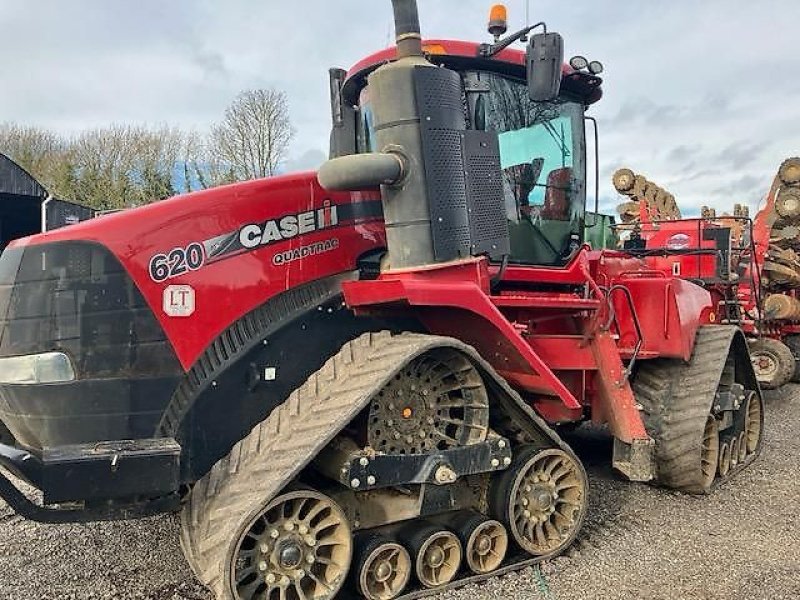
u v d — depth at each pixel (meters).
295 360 3.78
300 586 3.30
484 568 3.86
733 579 3.91
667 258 9.09
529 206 4.81
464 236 3.84
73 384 3.29
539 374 3.88
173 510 3.46
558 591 3.72
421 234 3.71
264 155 28.12
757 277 9.87
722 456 5.73
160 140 29.84
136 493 3.22
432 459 3.59
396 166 3.64
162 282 3.43
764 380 10.20
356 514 3.60
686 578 3.91
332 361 3.70
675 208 14.41
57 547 4.33
